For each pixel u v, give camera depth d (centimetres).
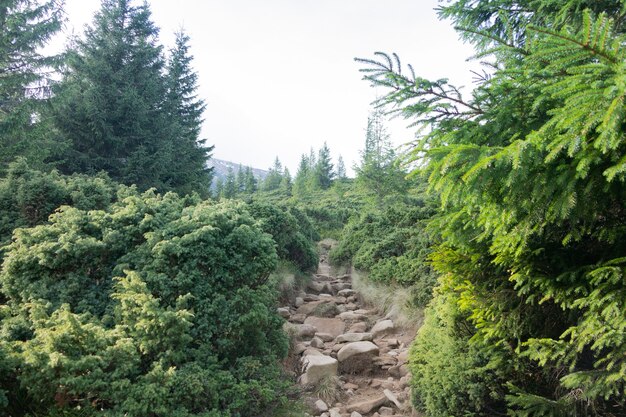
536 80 228
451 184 218
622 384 231
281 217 1009
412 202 1905
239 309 425
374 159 1939
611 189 205
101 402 288
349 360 555
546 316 290
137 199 525
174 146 1518
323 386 486
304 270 1084
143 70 1495
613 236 221
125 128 1272
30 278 420
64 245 414
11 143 1101
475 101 266
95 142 1231
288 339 518
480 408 325
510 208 225
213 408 319
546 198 210
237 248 473
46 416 270
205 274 442
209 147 1945
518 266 264
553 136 191
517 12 379
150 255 447
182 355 350
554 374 286
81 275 435
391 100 280
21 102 1156
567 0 319
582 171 181
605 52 179
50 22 1134
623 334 200
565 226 258
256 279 488
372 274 885
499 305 298
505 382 313
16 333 356
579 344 217
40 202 618
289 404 389
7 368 259
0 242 555
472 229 301
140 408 273
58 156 1146
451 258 347
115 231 458
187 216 492
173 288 418
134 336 338
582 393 235
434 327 446
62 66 1195
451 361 352
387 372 542
